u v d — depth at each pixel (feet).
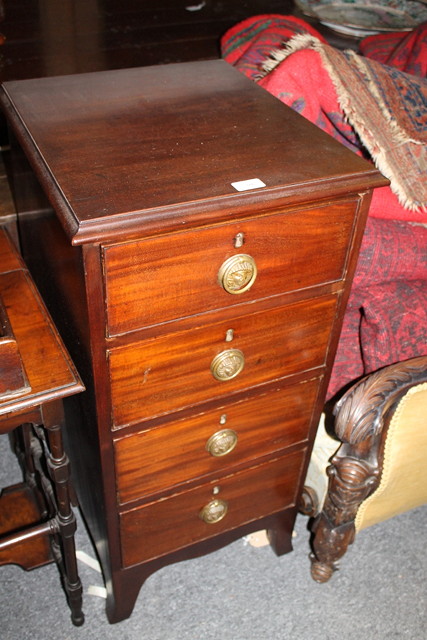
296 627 4.17
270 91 3.55
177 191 2.52
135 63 4.15
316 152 2.87
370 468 3.43
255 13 5.16
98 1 5.11
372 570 4.52
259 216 2.62
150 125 3.01
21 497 4.38
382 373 3.32
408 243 3.74
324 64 3.54
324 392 3.63
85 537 4.63
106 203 2.43
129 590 3.94
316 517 4.33
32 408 2.82
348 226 2.89
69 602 3.95
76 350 3.11
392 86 3.69
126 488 3.35
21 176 3.38
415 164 3.63
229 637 4.09
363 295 3.80
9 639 3.98
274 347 3.19
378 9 5.26
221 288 2.78
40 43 4.32
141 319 2.69
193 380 3.08
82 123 2.99
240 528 4.11
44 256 3.30
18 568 4.38
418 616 4.27
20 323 3.03
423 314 3.74
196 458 3.47
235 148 2.86
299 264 2.90
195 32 4.75
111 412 2.97
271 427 3.60
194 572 4.45
